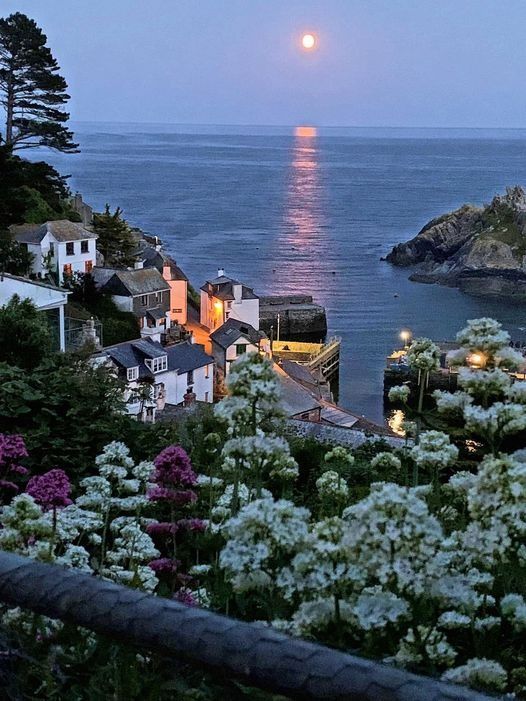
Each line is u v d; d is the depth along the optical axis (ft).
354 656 6.21
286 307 301.22
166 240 488.44
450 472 24.80
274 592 11.73
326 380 237.66
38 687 10.43
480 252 405.59
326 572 10.52
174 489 21.76
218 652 6.48
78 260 207.21
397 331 302.04
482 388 16.06
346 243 506.48
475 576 12.39
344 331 300.40
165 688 9.27
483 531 10.99
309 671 6.10
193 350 179.73
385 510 10.35
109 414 40.73
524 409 14.60
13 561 7.70
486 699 5.79
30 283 130.72
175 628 6.74
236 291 257.34
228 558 10.84
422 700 5.77
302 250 472.85
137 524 21.29
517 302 367.66
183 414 85.05
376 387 239.71
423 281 401.90
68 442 37.27
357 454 44.83
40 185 242.17
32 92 255.91
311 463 35.68
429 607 11.69
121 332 187.11
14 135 259.19
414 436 21.47
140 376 159.12
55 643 10.11
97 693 9.68
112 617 6.99
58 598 7.29
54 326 134.62
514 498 10.88
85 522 20.42
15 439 28.25
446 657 11.28
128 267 239.71
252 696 7.86
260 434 15.92
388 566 10.28
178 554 21.65
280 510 11.00
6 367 43.29
